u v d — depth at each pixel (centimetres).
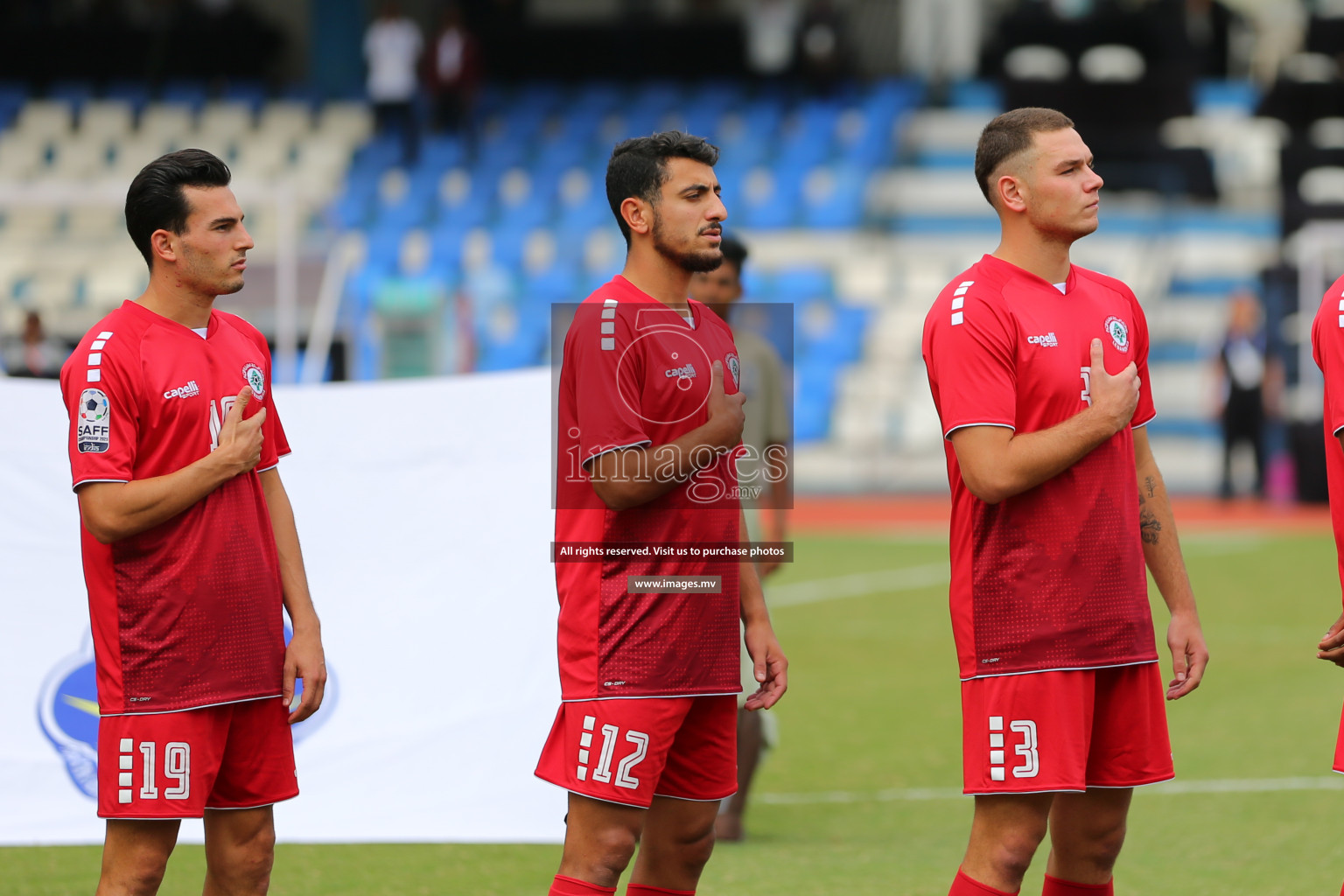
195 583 1162
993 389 1162
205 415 1182
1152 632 1219
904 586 3916
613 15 9144
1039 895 1561
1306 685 2662
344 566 1752
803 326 6819
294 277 3619
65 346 3988
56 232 6556
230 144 8056
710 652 1178
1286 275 6106
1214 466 6334
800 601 3703
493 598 1753
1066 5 8256
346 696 1736
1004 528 1180
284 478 1752
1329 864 1642
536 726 1739
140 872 1180
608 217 7644
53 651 1695
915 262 7212
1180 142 7375
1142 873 1617
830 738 2330
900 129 8025
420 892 1580
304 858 1717
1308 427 5606
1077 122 7250
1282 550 4431
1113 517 1190
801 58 8556
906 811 1908
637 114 8394
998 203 1217
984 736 1188
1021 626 1175
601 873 1170
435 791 1730
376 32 7906
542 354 6681
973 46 8656
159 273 1178
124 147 8000
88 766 1694
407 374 5109
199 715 1166
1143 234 7031
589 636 1167
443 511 1759
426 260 7075
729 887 1584
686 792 1223
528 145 8125
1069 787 1166
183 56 8575
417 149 7931
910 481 6462
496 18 8900
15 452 1694
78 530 1705
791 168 7900
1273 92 7631
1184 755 2172
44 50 8569
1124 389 1124
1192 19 8394
